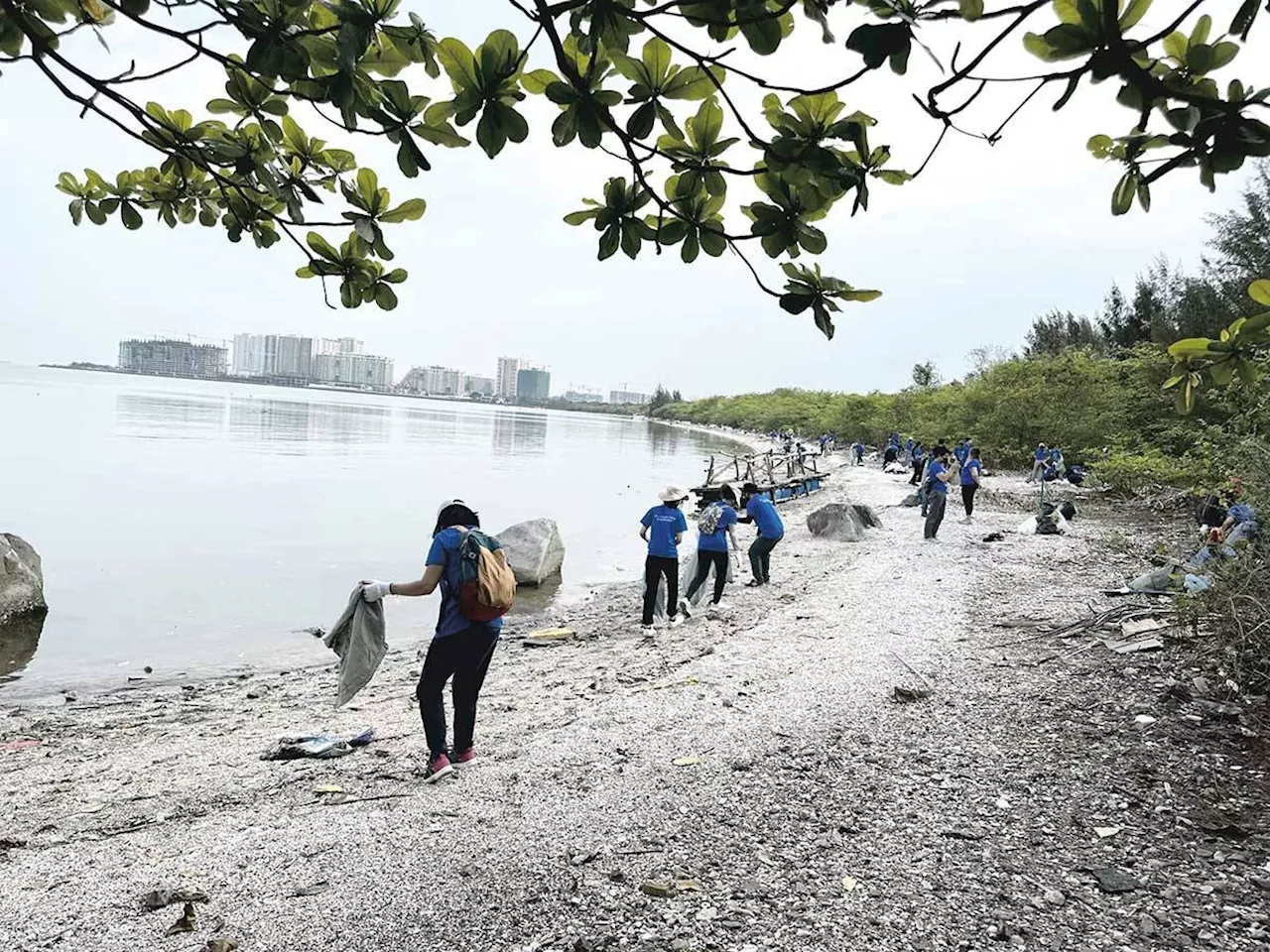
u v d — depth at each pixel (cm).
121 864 429
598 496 3044
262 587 1402
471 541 554
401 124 184
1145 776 502
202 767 620
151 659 998
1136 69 142
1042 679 693
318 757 629
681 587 1254
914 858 417
